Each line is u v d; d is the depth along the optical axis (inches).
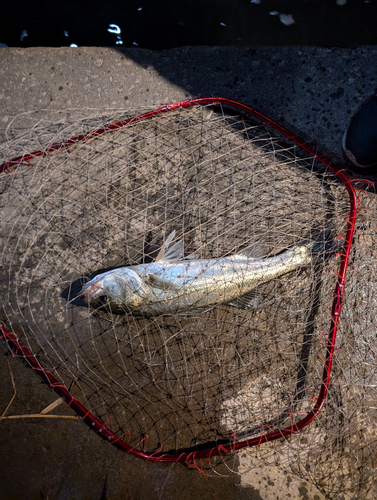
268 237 27.7
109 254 27.7
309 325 27.4
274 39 30.8
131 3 30.7
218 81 28.1
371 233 27.6
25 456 26.9
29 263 27.6
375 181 27.8
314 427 27.1
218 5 30.8
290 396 27.3
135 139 27.8
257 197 27.8
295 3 30.8
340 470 27.0
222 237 27.6
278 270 26.5
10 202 27.8
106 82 28.2
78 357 27.3
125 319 27.4
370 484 27.0
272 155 28.0
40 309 27.5
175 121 27.9
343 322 27.4
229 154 27.9
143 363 27.3
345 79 27.7
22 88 28.1
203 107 27.9
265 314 27.5
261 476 27.0
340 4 30.6
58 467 27.0
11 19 30.4
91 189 27.8
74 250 27.7
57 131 28.0
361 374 27.4
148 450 27.0
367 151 27.4
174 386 27.3
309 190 27.9
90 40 30.6
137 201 27.8
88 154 27.8
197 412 27.3
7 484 26.7
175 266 26.2
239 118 28.0
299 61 27.8
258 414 27.3
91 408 27.1
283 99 28.0
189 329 27.4
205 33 30.8
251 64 28.0
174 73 28.1
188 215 27.7
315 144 28.0
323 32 30.7
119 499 26.8
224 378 27.4
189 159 27.9
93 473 27.0
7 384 27.2
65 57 28.1
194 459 25.7
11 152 27.9
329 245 26.5
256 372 27.4
